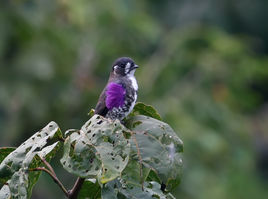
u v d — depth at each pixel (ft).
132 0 52.75
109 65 49.93
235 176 47.88
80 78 46.96
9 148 18.98
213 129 46.88
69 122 46.83
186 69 50.11
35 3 46.78
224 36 50.90
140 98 47.57
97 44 49.55
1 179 17.16
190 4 67.46
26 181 16.79
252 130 55.36
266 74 49.93
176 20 66.74
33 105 45.01
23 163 16.84
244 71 49.55
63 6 47.29
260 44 73.77
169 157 17.47
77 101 46.78
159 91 48.37
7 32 44.73
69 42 46.75
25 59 44.83
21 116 45.37
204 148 44.21
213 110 47.39
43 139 17.11
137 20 50.72
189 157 44.06
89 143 16.51
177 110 45.73
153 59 51.90
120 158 16.25
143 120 18.21
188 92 47.83
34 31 45.62
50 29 46.16
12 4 45.44
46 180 45.52
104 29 50.49
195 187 43.98
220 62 49.65
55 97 45.73
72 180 46.16
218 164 46.34
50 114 46.42
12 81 44.60
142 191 17.20
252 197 51.72
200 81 48.78
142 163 17.22
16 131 45.52
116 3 50.49
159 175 17.30
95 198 18.79
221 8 68.74
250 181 52.11
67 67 46.57
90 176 16.93
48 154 17.71
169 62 49.98
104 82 49.42
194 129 44.52
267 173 75.31
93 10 49.57
